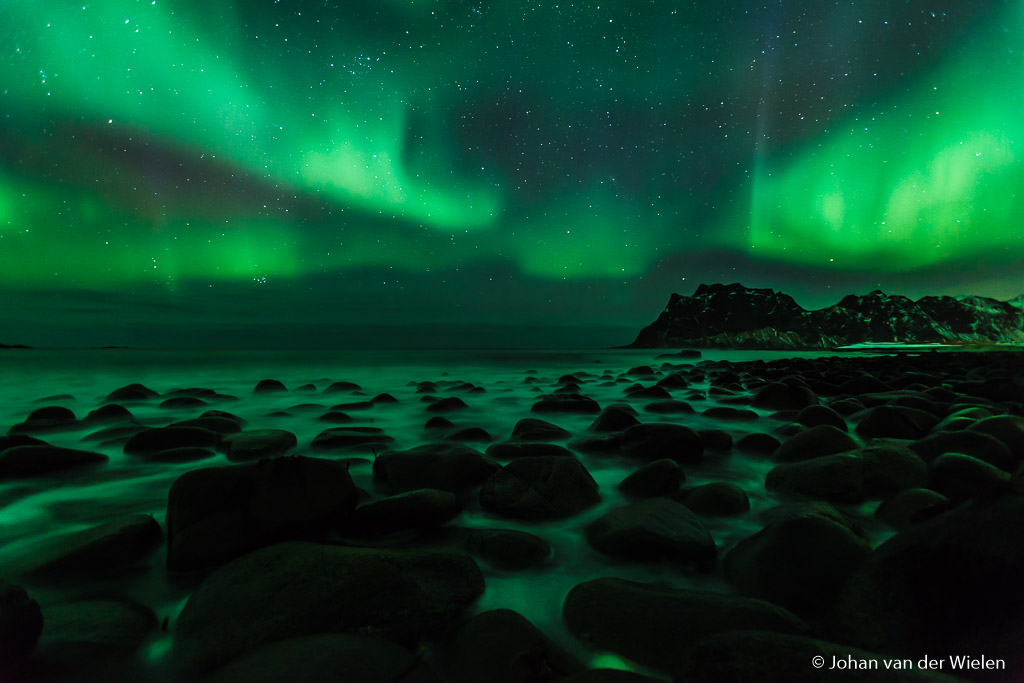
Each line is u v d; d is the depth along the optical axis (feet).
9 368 53.72
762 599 6.30
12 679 4.94
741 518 9.65
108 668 5.27
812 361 58.95
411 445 16.35
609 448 15.01
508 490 10.25
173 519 8.04
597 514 10.15
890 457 10.92
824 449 13.02
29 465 12.05
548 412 22.06
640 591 6.28
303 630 5.62
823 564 6.64
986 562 5.06
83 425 19.57
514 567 7.76
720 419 20.42
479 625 5.77
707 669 4.58
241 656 5.00
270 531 8.10
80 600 6.57
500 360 72.08
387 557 6.50
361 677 4.57
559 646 5.56
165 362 63.98
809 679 4.26
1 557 8.02
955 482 10.04
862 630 5.49
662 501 9.13
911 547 5.74
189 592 7.15
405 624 5.91
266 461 8.99
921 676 4.19
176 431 14.79
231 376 45.73
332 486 9.02
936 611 5.18
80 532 8.23
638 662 5.48
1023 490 5.52
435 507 9.22
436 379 43.24
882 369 45.21
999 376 30.63
